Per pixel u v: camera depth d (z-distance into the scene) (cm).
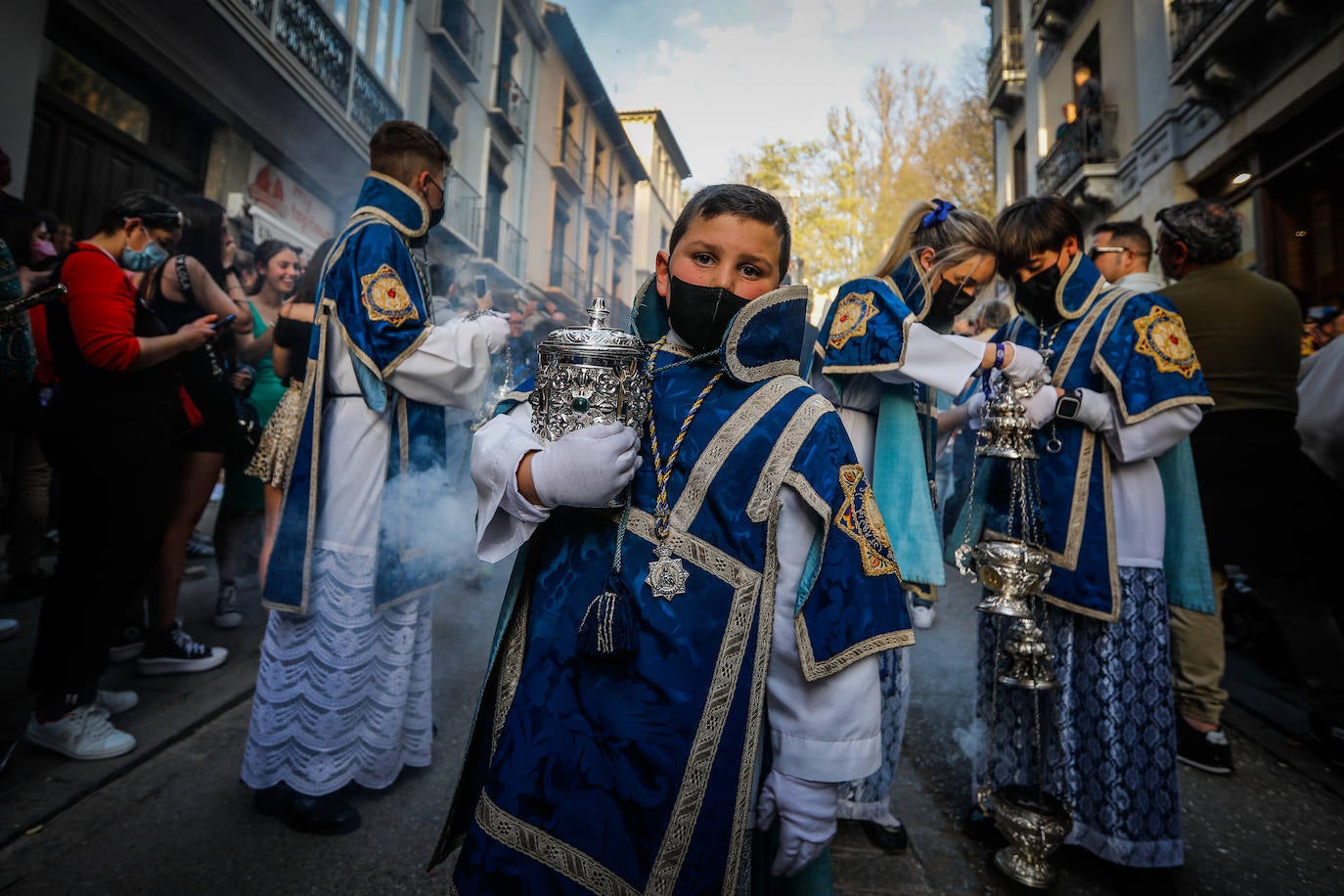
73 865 154
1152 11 848
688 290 95
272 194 802
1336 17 586
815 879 100
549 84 1641
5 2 457
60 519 197
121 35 561
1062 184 1029
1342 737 231
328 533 173
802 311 98
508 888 79
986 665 188
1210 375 254
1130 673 164
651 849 80
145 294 261
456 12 1165
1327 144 611
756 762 85
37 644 196
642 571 88
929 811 200
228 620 317
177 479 265
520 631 98
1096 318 174
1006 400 159
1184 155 798
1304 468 248
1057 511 173
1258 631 329
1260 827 195
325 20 781
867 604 87
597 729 84
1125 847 159
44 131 515
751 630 86
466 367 172
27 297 183
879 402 172
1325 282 623
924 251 168
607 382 84
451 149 1200
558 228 1745
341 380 177
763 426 91
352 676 175
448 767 207
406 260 178
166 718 224
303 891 151
